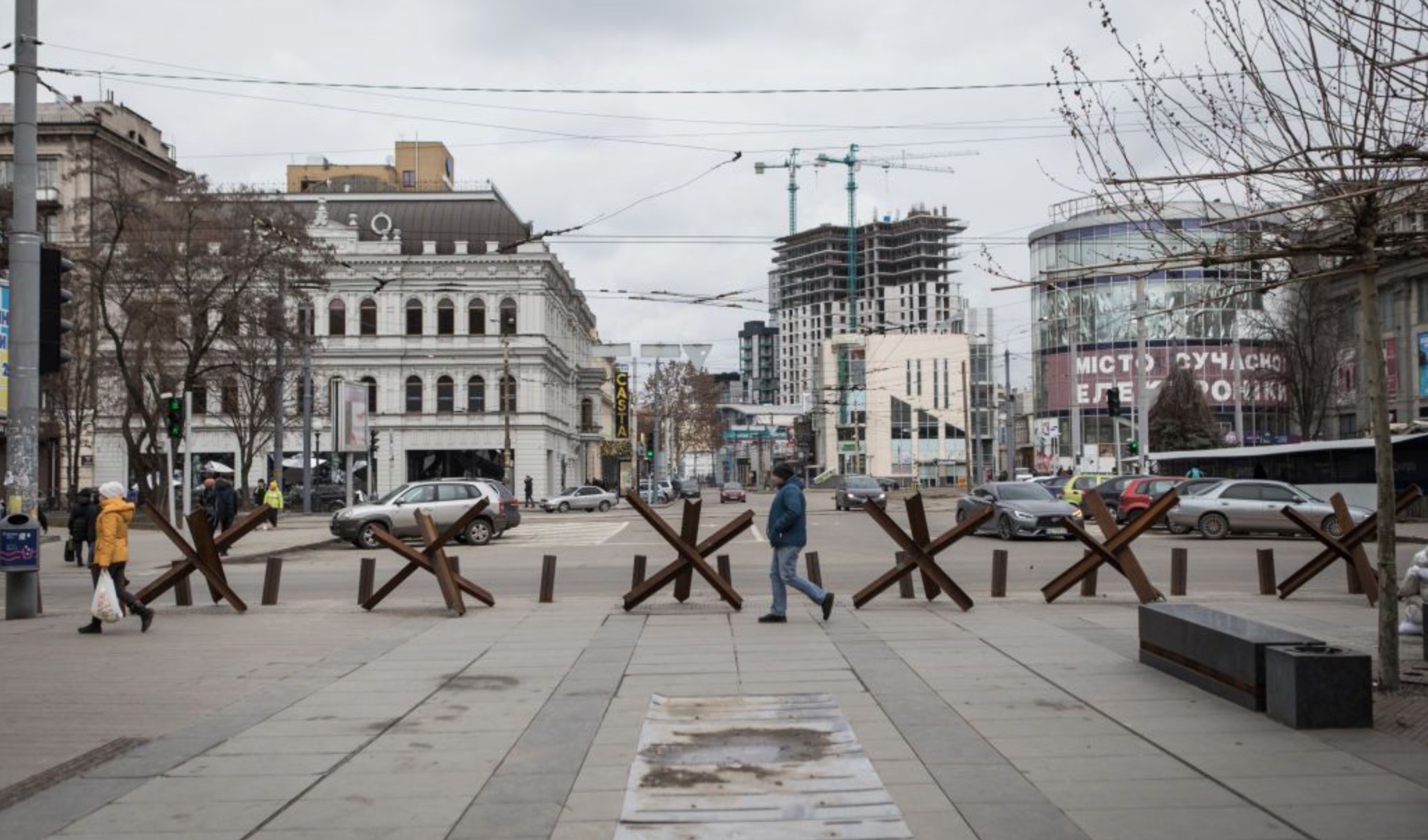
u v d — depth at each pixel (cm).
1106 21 861
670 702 816
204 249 4025
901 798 570
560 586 1811
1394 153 666
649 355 4516
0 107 5769
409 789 604
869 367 11262
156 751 693
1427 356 4350
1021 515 2812
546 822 542
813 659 993
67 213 5772
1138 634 1104
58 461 5791
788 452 13625
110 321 4534
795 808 556
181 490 5378
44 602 1661
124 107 6588
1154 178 759
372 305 6750
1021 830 517
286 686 903
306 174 8438
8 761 673
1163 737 686
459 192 7044
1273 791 571
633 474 6269
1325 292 4772
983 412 11231
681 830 525
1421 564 1093
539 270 6750
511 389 6750
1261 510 2786
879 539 3147
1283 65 770
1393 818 527
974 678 891
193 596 1686
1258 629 810
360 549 2852
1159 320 7544
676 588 1409
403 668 982
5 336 2011
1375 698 791
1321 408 4875
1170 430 6231
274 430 4728
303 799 587
